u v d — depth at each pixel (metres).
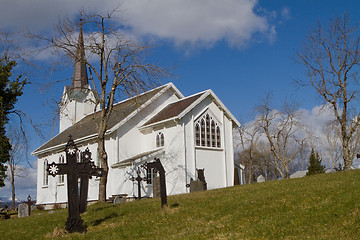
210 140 36.22
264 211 13.92
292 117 56.69
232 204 15.70
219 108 37.66
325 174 21.86
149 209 17.16
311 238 10.65
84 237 13.62
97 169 14.53
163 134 35.41
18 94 31.11
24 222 18.12
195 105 34.72
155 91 39.84
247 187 21.30
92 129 40.25
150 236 13.12
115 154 35.47
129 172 32.91
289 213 13.07
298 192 15.89
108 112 28.56
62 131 52.00
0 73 29.91
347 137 38.47
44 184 47.25
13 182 55.25
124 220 15.69
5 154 31.44
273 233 11.49
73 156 14.55
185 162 33.38
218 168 36.19
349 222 11.48
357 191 13.96
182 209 16.08
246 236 11.62
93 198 37.75
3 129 30.14
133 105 38.44
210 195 19.06
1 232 16.39
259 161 76.06
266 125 55.78
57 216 18.80
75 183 14.45
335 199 13.60
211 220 14.08
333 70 38.97
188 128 34.53
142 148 37.38
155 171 34.00
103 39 27.94
